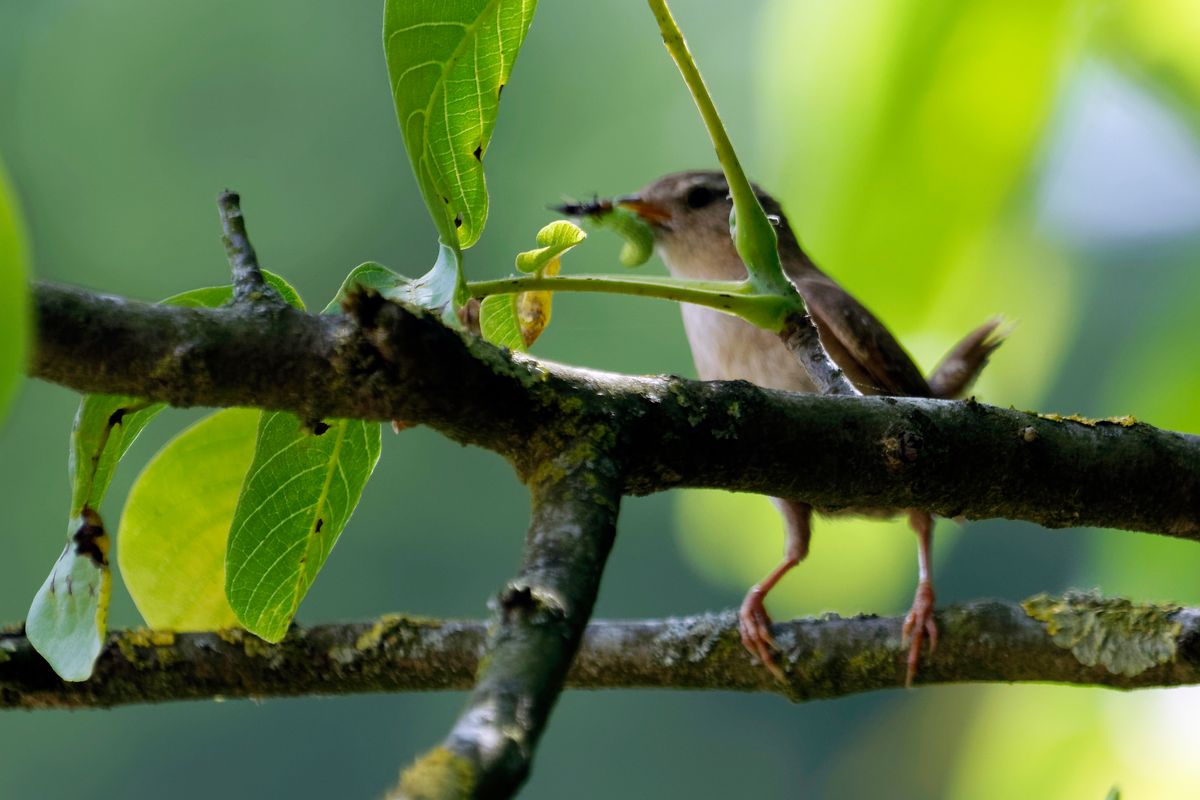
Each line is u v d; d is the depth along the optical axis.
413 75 3.78
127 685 3.85
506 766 2.51
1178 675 3.85
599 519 3.37
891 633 3.87
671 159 5.22
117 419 3.79
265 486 3.80
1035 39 3.82
